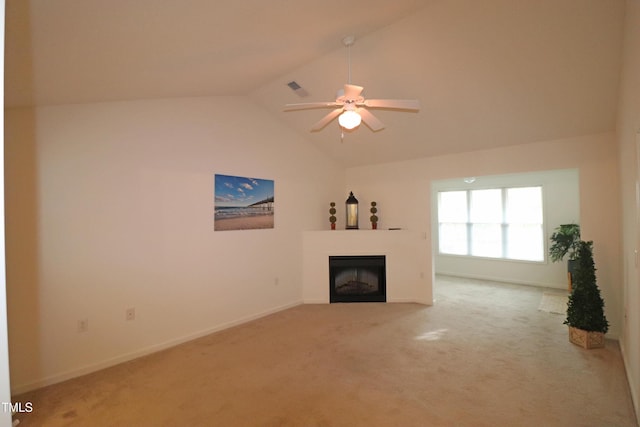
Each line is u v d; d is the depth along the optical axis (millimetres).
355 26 2838
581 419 2242
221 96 4156
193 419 2301
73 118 2971
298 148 5211
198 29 2043
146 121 3459
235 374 2930
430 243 5133
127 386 2756
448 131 4340
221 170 4145
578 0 2408
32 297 2746
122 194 3270
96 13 1558
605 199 3596
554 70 3025
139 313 3375
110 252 3184
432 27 2932
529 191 6613
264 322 4344
